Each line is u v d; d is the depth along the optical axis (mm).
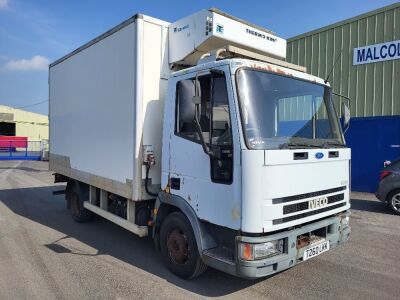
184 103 4375
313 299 4074
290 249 3777
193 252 4328
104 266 5086
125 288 4328
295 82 4367
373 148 12156
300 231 3896
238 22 4785
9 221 7801
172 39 5168
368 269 5023
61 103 7953
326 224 4285
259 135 3730
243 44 4812
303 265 5145
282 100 4141
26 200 10484
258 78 3932
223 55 4242
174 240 4660
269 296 4137
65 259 5375
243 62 3854
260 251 3568
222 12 4637
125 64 5230
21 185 13781
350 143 12680
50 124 8797
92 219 7746
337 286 4434
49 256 5508
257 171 3523
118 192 5500
